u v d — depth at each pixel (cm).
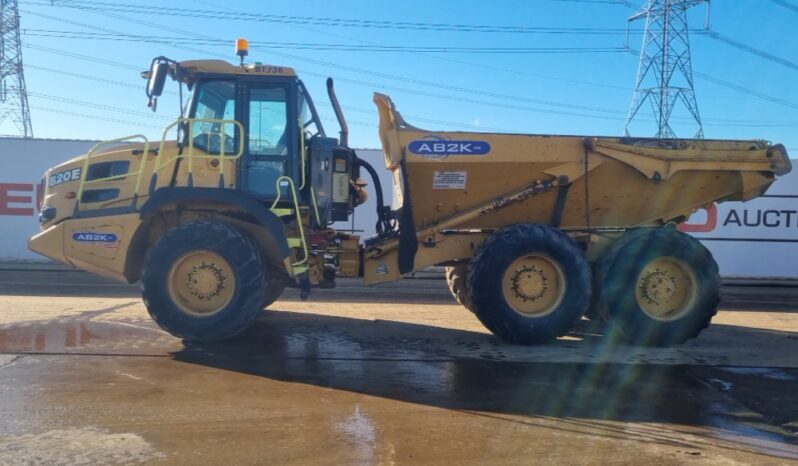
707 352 700
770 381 588
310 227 746
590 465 389
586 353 685
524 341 704
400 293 1146
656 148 748
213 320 661
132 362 607
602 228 795
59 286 1136
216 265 674
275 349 674
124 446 406
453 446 416
